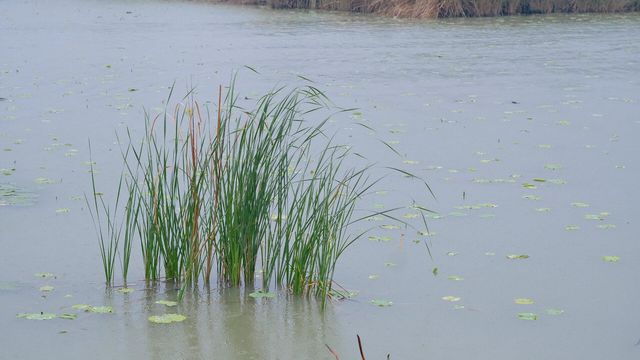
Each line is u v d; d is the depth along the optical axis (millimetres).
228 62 22641
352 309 7523
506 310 7520
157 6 42719
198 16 36719
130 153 12836
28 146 13352
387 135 14180
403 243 9156
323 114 15828
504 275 8312
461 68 21766
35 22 35000
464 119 15562
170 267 8172
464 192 10930
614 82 19672
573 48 25531
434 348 6812
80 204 10422
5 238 9242
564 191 11094
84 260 8656
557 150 13273
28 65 22156
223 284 8078
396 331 7109
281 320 7301
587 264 8602
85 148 13211
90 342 6828
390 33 29297
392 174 11797
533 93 18297
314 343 6891
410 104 16969
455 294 7867
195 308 7531
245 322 7250
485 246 9094
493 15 34812
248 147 8156
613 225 9734
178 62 22672
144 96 17562
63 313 7352
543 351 6766
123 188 11062
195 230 8039
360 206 10383
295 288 7832
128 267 8508
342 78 20109
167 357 6617
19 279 8133
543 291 7934
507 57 23750
